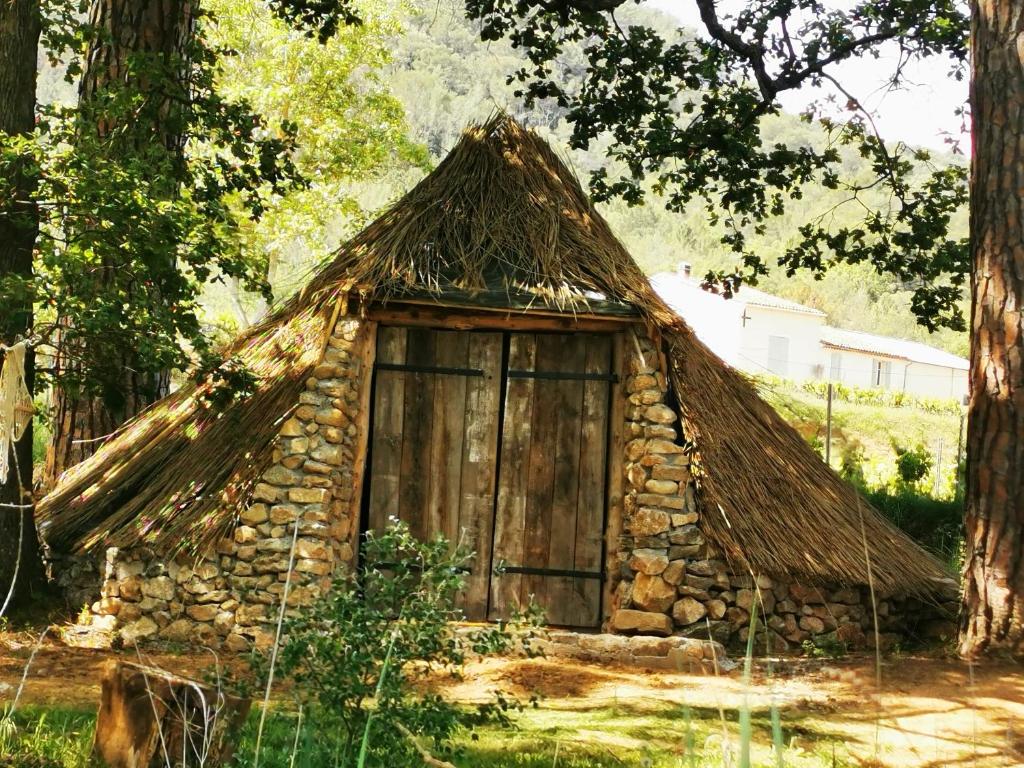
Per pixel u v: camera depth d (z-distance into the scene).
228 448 9.30
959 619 8.91
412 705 4.99
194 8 13.03
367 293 9.25
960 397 56.44
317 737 4.68
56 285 8.63
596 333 9.85
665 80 15.82
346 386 9.26
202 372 8.84
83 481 10.52
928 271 15.16
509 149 10.73
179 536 8.84
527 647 5.76
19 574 9.20
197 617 8.84
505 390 9.91
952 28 14.16
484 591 9.73
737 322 47.97
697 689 7.94
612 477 9.65
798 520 9.70
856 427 35.47
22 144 8.55
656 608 9.24
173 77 10.17
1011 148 8.62
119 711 4.38
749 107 15.65
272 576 8.88
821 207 61.47
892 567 9.85
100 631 8.83
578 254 9.87
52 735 5.53
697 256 59.75
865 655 9.06
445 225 10.01
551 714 7.11
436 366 9.88
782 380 39.53
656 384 9.48
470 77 58.06
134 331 8.65
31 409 7.94
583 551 9.75
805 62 15.25
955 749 6.48
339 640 4.81
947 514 15.34
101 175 8.38
